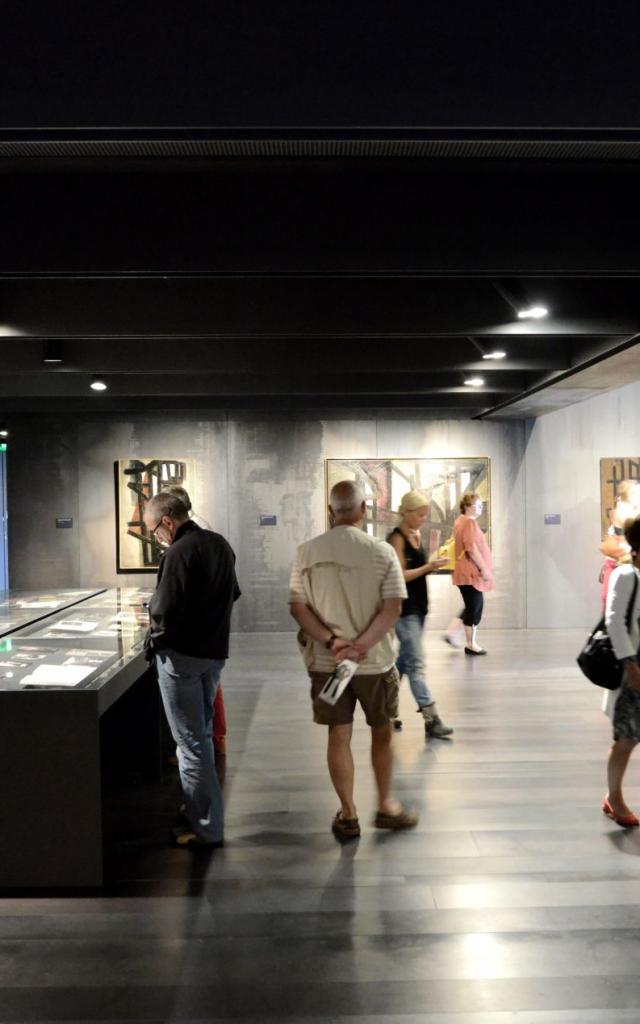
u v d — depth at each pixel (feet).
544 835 13.08
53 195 12.75
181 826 13.34
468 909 10.64
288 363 23.20
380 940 9.87
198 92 8.89
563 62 9.00
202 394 28.35
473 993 8.79
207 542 12.55
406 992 8.80
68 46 8.82
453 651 30.63
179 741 12.70
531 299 17.72
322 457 35.76
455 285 17.84
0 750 11.47
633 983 8.96
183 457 35.58
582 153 10.54
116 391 28.14
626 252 13.15
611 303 17.97
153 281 17.74
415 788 15.33
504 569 36.37
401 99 8.95
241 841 12.97
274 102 8.92
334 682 12.33
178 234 12.84
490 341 22.93
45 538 35.50
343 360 23.29
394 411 35.83
